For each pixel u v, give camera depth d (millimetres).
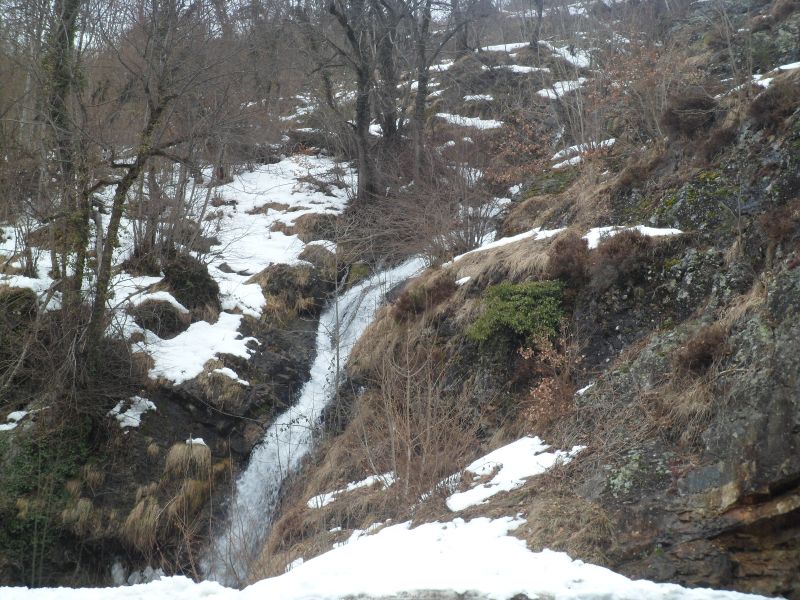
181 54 14344
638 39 19312
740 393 7262
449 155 20125
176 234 17062
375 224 19312
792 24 16203
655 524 6934
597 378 10016
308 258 19062
